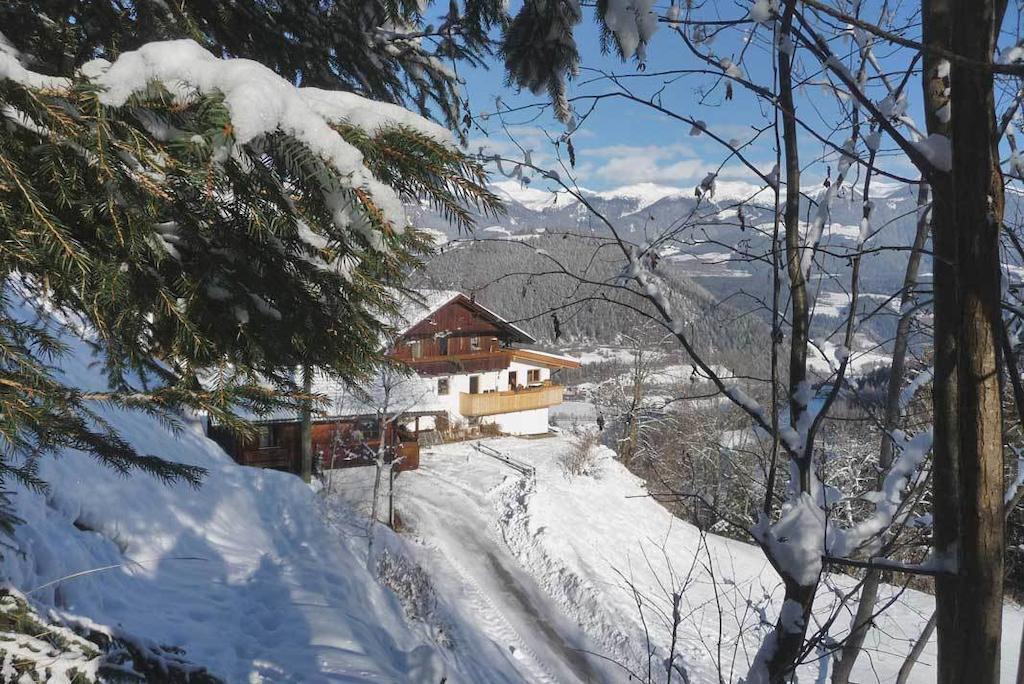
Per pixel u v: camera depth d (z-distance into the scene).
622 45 2.24
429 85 4.91
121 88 1.75
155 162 1.86
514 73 3.86
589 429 28.80
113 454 2.68
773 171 2.73
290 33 4.15
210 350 2.42
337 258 2.31
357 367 2.75
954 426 2.40
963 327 1.92
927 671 11.27
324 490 17.17
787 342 3.26
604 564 18.50
